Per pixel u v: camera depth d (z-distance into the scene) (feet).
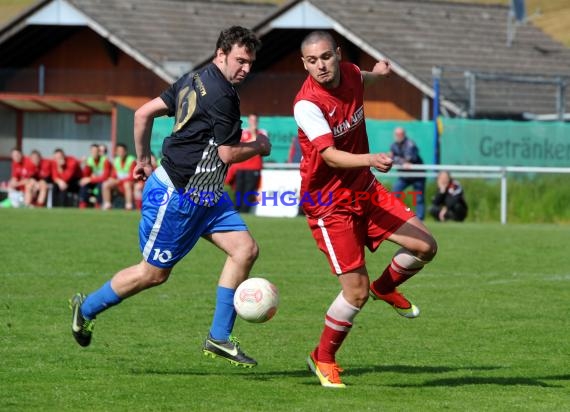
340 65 50.26
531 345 61.98
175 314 70.90
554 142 170.09
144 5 232.32
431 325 68.64
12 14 452.76
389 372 54.03
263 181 160.97
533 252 111.14
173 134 50.93
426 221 154.92
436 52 206.69
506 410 45.09
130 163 171.22
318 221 50.96
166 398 46.55
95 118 216.54
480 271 95.96
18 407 44.34
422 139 168.04
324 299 78.59
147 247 51.70
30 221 138.92
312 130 48.78
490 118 189.06
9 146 219.61
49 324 65.98
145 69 221.46
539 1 388.98
